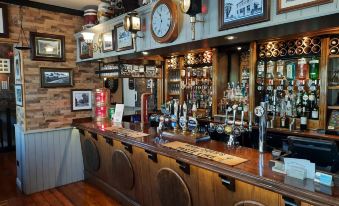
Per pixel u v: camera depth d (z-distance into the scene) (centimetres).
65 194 374
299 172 153
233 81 402
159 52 302
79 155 429
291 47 317
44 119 389
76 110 421
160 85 491
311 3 149
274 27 176
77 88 423
